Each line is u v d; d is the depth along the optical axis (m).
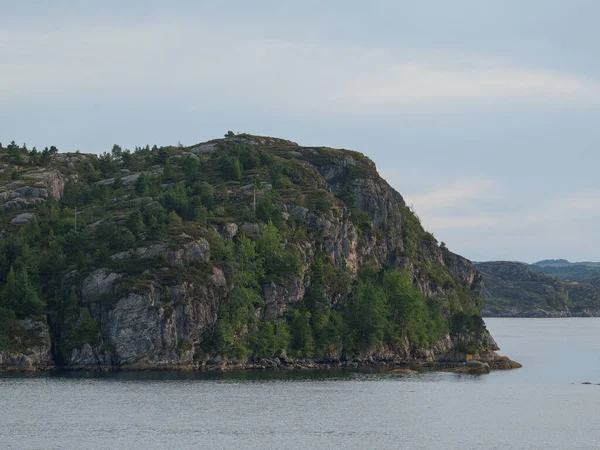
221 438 170.50
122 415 191.25
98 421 184.00
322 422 190.50
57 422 182.25
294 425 185.88
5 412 192.00
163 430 176.75
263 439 170.75
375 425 189.00
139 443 164.38
